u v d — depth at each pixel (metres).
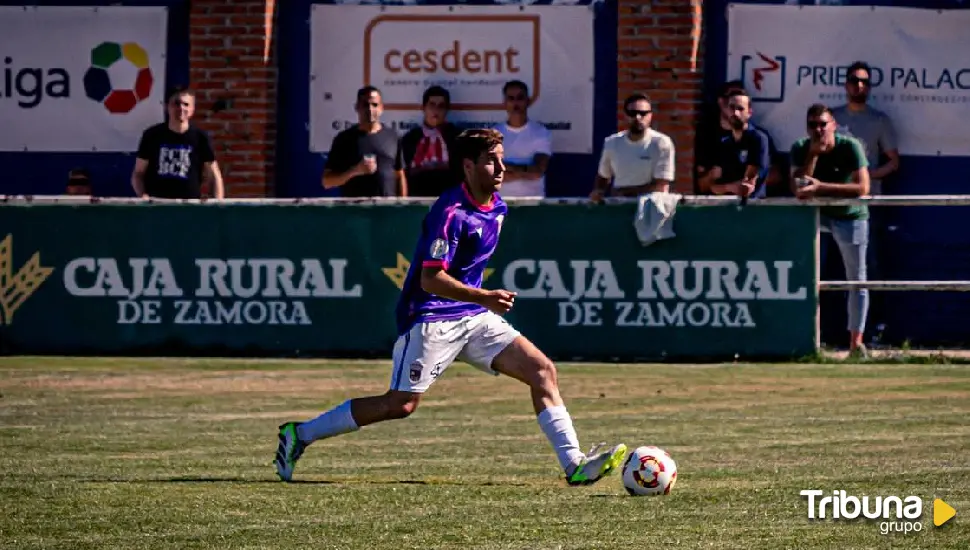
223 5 46.41
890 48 45.28
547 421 21.70
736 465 23.84
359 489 21.75
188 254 38.69
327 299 38.53
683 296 37.59
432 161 44.34
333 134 46.97
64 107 47.56
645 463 21.23
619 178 39.06
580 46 45.84
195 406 31.09
